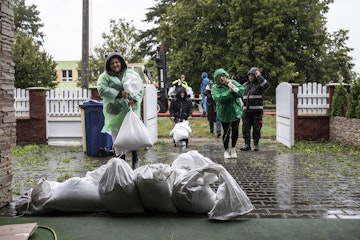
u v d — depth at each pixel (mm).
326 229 4055
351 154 9516
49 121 13148
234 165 8133
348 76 34219
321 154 9586
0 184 4926
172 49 34562
